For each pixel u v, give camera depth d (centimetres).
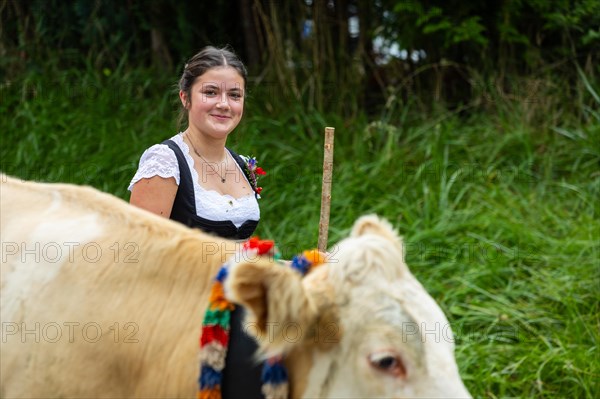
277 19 753
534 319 455
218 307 199
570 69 706
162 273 214
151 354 206
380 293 187
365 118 685
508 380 425
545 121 667
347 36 757
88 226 228
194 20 782
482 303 471
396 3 696
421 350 185
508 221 539
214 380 195
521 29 719
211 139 294
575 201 579
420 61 740
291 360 195
